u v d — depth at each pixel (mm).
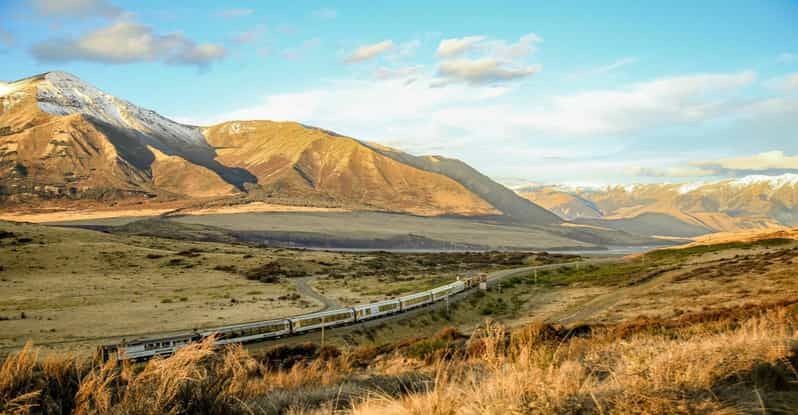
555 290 80000
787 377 6426
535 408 5203
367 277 109500
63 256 105312
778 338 8008
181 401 7641
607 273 92500
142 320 56188
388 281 101438
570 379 5863
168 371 7805
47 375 8336
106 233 144875
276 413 8484
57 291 78250
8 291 77000
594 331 22453
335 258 143250
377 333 53656
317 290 87500
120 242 131250
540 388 5488
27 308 63906
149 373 7863
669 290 59094
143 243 135875
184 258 116312
